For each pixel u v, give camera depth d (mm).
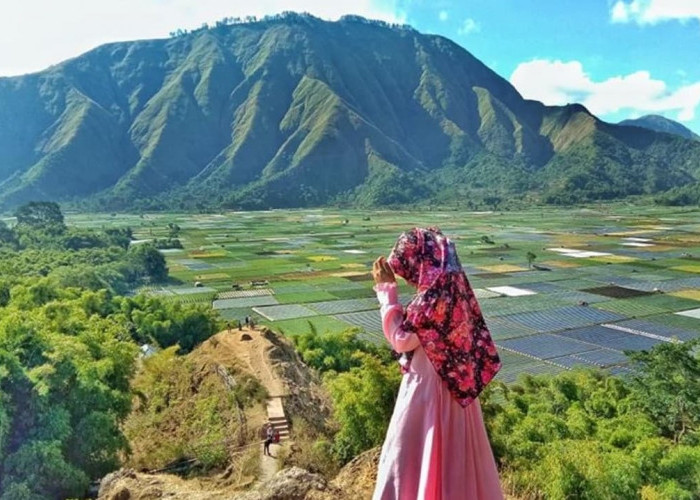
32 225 120938
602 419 35812
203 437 28859
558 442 25609
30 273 70188
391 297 5328
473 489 5066
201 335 56969
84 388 25594
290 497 12188
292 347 46500
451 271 5184
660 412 37375
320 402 36344
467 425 5156
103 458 24953
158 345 53312
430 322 5059
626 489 22078
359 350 48312
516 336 66250
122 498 15836
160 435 31188
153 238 150500
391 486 5031
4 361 22797
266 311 77688
